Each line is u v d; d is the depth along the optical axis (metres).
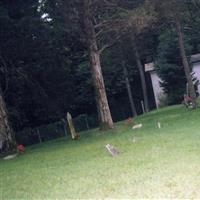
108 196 11.50
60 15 30.30
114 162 16.36
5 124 27.72
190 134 20.64
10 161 22.75
